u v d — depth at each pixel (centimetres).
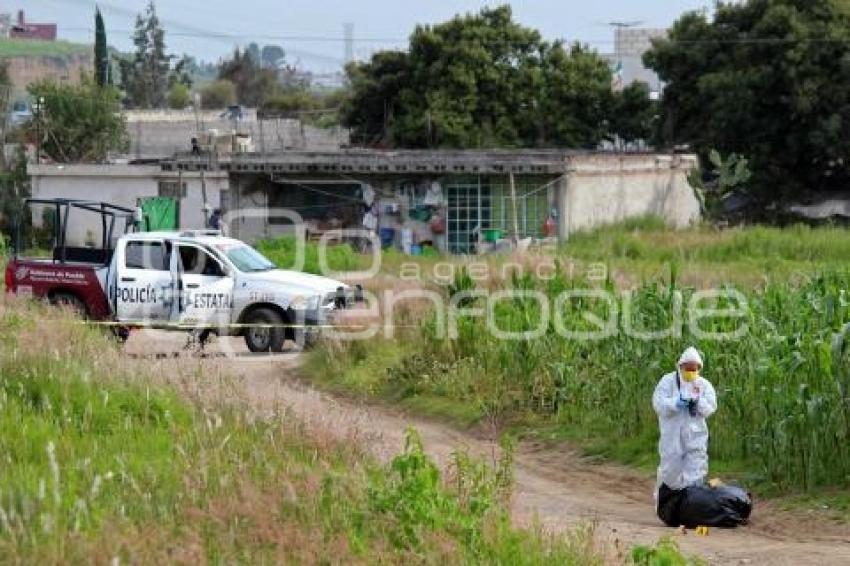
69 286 3578
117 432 1814
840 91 7375
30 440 1706
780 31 7512
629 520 1947
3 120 9231
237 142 7719
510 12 8306
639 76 11619
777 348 2188
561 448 2495
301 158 6612
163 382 2100
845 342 2058
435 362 3045
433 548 1364
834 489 2016
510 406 2744
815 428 2045
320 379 3191
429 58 8244
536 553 1420
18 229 3828
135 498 1432
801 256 5341
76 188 7094
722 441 2264
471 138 7981
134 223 3816
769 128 7588
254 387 2238
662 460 1933
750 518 1933
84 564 1243
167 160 7131
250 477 1552
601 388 2620
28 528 1288
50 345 2294
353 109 8500
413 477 1454
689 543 1759
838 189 7788
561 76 8200
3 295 3597
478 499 1484
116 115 8738
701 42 7875
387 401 2995
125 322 3503
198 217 6919
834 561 1634
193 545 1291
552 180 6419
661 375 2458
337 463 1748
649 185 7069
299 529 1370
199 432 1778
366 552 1348
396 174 6550
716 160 7138
